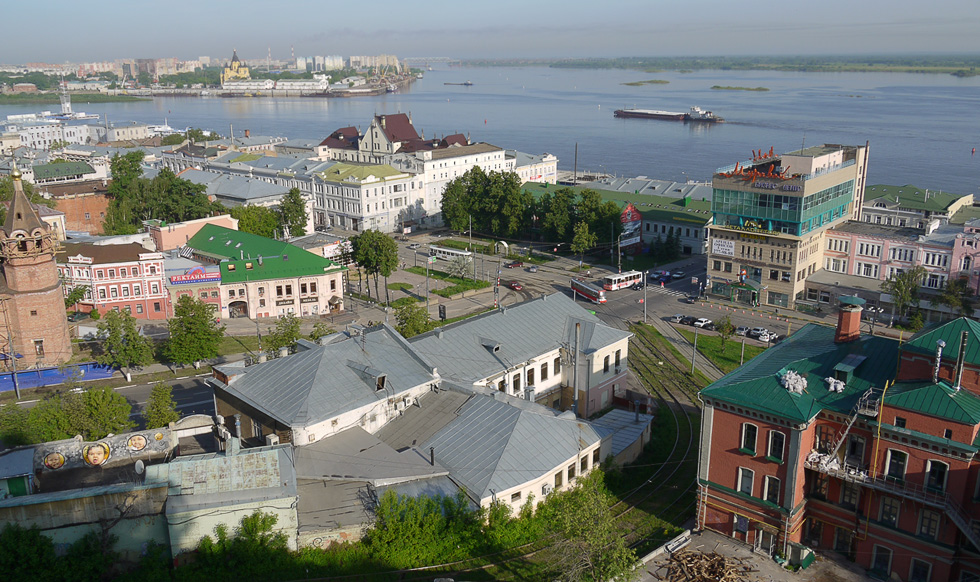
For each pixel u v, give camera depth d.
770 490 61.94
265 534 59.47
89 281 127.00
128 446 69.81
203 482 60.66
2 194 177.00
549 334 92.06
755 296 143.38
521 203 193.38
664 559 61.12
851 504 60.69
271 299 135.50
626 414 89.44
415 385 76.56
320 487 64.44
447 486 65.88
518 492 66.06
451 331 87.12
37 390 103.69
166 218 189.00
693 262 176.50
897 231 142.12
